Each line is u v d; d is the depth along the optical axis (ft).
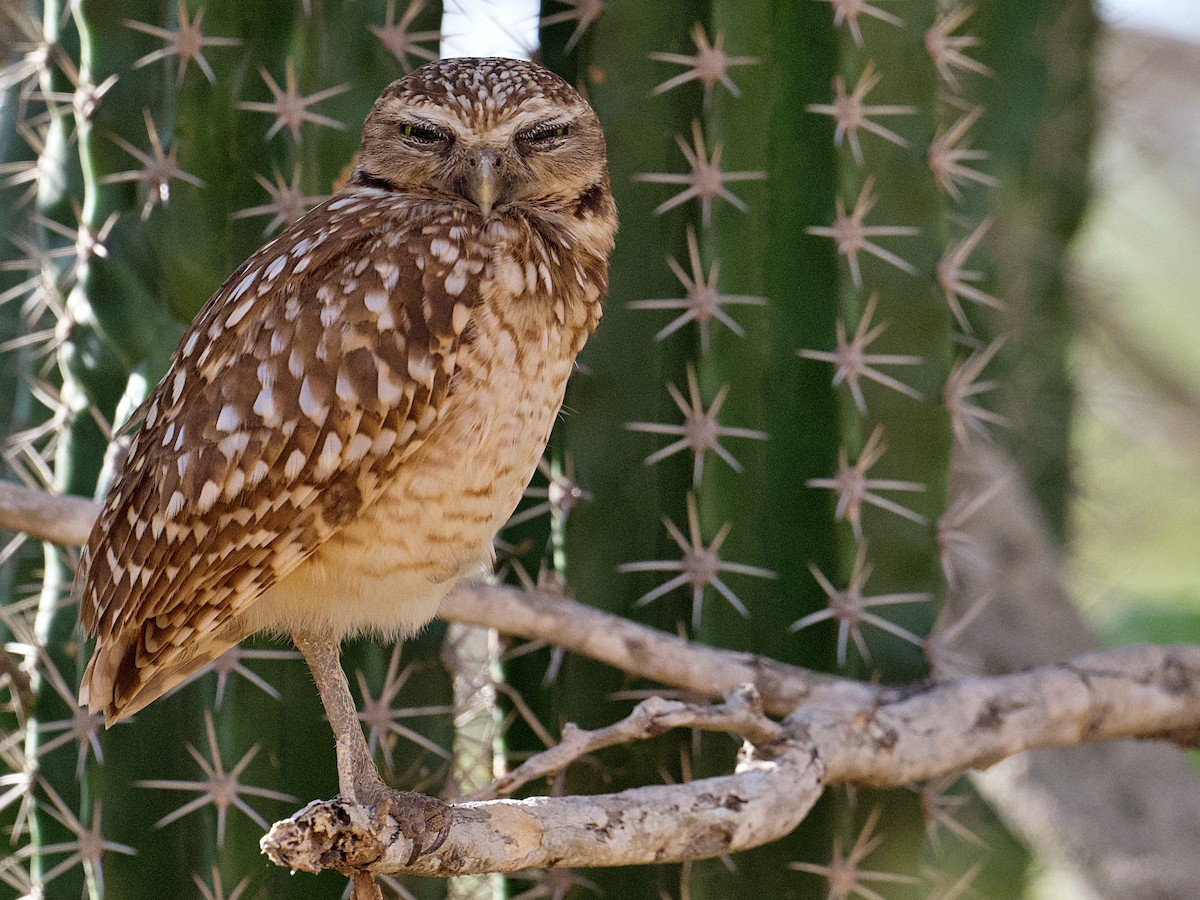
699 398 29.84
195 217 29.07
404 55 30.71
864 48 30.17
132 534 24.16
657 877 30.22
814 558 30.22
